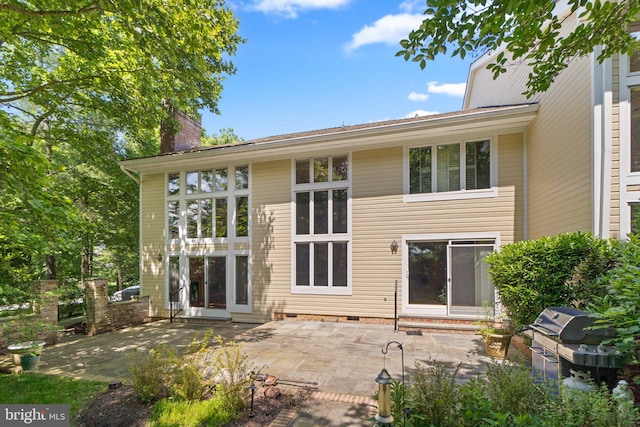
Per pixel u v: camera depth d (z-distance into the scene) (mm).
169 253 11383
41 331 7598
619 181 4980
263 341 7426
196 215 11234
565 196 6102
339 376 5152
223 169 11055
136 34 5570
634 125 4980
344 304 9422
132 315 10445
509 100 9586
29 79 9023
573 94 5797
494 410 2742
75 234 10156
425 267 8805
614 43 3629
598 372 2998
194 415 3809
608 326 2736
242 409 4016
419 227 8867
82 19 6164
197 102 11773
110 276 19562
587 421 2312
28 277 7129
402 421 2725
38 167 4047
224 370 5141
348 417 3848
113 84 7871
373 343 7121
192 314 10883
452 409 2832
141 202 11883
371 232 9281
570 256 4734
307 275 9859
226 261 10719
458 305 8414
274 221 10266
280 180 10273
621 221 4938
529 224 8008
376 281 9156
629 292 2854
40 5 5363
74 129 10469
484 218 8375
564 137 6141
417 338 7520
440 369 3461
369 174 9383
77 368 6043
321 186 9828
